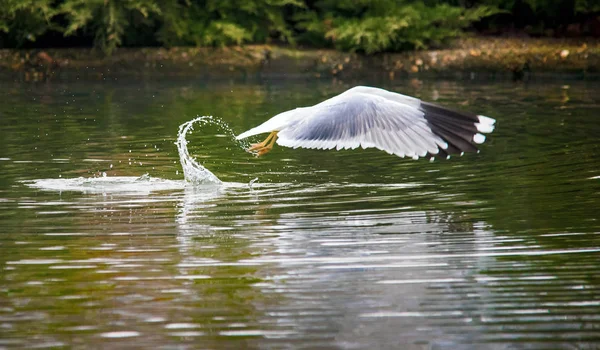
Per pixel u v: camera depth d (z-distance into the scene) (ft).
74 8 96.12
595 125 62.54
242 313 26.78
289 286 29.14
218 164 50.90
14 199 41.75
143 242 34.24
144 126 63.93
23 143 57.06
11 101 77.15
